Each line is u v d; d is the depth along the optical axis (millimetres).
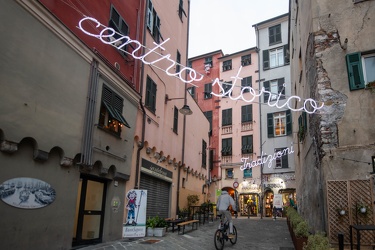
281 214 26266
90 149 8516
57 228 7324
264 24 33469
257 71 32688
